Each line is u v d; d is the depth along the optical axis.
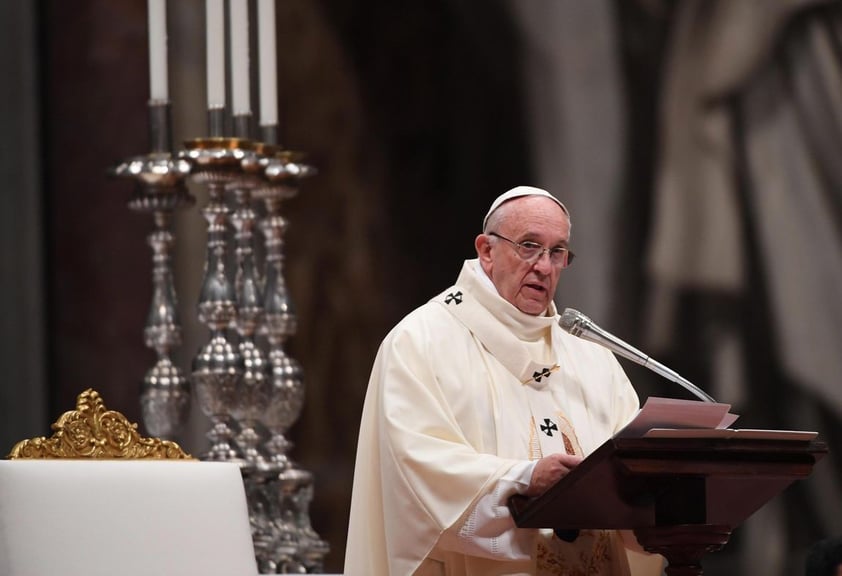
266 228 19.69
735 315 33.69
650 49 34.69
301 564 18.84
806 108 33.78
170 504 15.10
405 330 15.18
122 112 28.83
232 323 19.27
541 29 34.97
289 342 32.62
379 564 14.91
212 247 18.94
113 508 14.78
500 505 13.55
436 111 34.81
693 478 12.85
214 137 19.34
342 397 33.22
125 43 29.02
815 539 32.12
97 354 28.45
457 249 34.59
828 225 33.47
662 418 12.57
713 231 34.00
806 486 32.44
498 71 35.03
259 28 20.20
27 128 28.12
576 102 34.78
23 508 14.35
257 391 18.80
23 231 27.92
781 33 34.00
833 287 33.34
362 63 34.28
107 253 28.62
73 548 14.46
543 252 15.20
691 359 33.81
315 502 32.56
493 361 15.23
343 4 34.16
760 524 32.19
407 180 34.50
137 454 15.98
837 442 32.84
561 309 34.34
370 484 15.04
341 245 33.59
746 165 34.00
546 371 15.29
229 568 15.23
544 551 14.36
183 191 19.25
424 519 13.91
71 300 28.55
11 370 27.56
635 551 14.86
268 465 18.59
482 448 14.75
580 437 15.26
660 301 34.06
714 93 34.25
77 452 15.55
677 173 34.31
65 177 28.77
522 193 15.46
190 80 29.33
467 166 34.81
